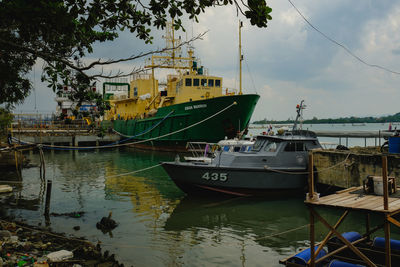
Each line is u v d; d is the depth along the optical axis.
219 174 14.64
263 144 15.88
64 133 45.56
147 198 15.45
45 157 34.88
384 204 5.35
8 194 16.55
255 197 15.11
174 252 9.03
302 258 6.52
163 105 40.88
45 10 6.23
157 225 11.48
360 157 12.91
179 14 6.43
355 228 10.77
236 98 29.22
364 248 7.23
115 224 11.38
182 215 12.69
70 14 6.29
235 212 13.03
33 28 6.83
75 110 7.53
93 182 19.64
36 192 16.95
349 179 13.38
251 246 9.48
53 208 13.83
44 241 9.53
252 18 5.56
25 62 8.65
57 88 7.42
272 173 14.91
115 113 57.81
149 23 7.18
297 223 11.59
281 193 15.30
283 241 9.85
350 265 6.21
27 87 9.11
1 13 6.21
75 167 26.50
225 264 8.27
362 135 19.39
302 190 15.64
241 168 14.55
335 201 6.04
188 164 15.69
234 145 17.86
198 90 34.69
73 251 8.68
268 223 11.63
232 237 10.23
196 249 9.24
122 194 16.30
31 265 7.43
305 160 15.57
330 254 6.75
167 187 17.94
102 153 39.00
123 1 6.70
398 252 6.98
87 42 7.69
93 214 12.88
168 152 37.12
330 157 14.42
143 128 41.75
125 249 9.24
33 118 46.94
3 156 22.98
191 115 32.19
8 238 9.20
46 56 7.07
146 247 9.40
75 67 7.09
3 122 26.56
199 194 15.41
